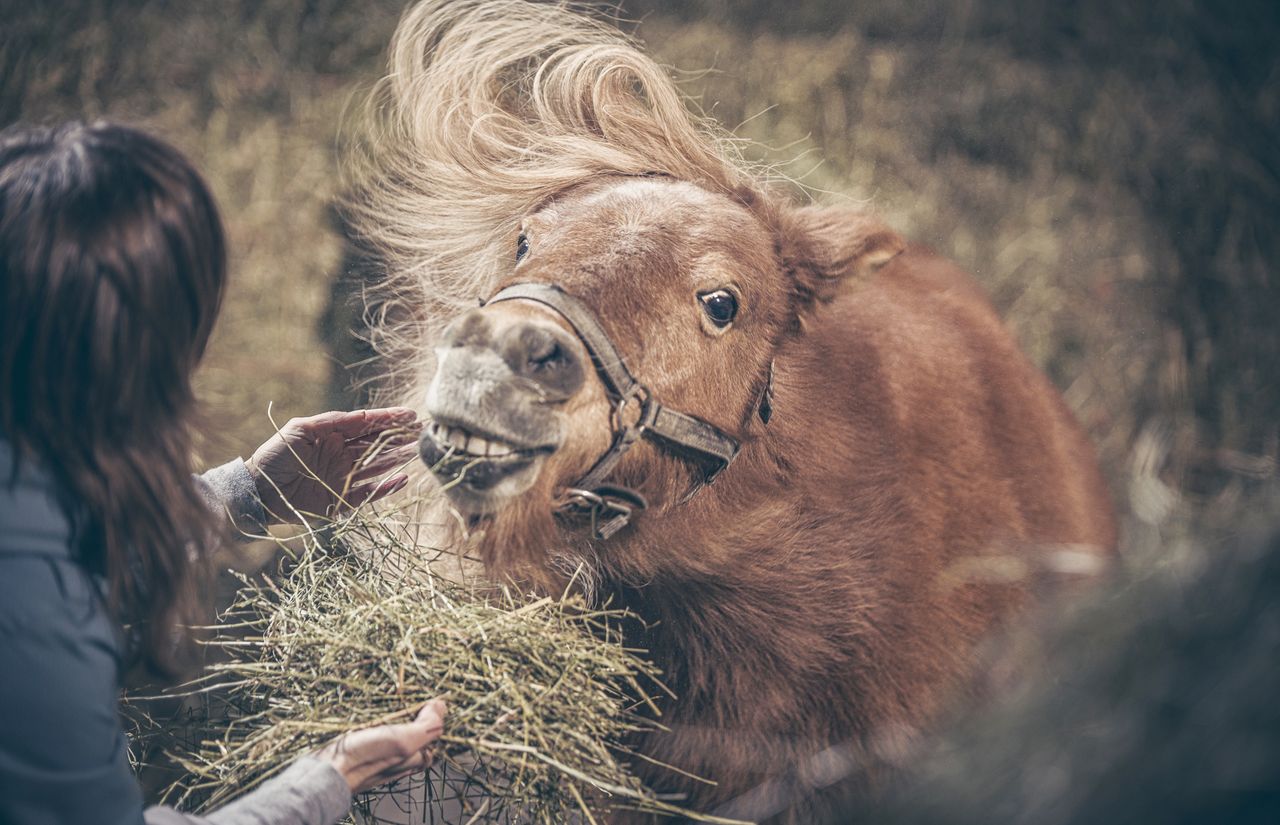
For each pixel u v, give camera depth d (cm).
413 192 554
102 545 260
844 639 429
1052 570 462
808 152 778
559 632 358
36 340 242
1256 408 659
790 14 866
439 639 335
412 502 413
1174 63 772
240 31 846
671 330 383
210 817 271
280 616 360
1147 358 691
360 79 831
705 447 397
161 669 285
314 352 722
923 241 749
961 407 483
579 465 370
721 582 424
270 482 382
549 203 440
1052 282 726
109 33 828
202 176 262
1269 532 275
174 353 260
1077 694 276
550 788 328
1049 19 824
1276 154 727
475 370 329
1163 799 233
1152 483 634
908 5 854
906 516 443
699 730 428
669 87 506
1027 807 260
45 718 240
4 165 252
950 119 801
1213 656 251
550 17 575
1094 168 762
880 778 408
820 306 449
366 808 372
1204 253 717
